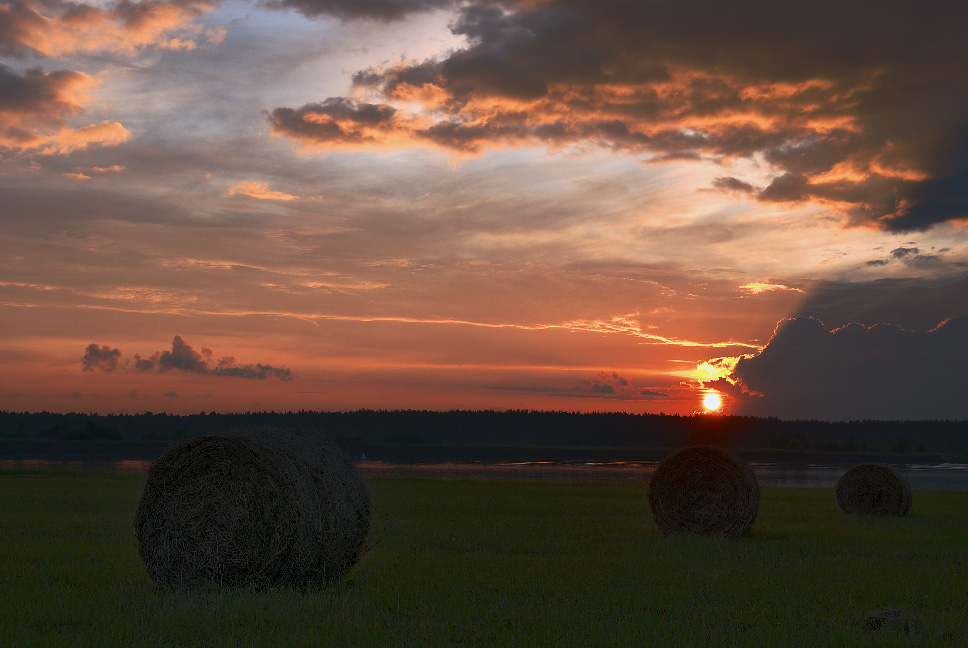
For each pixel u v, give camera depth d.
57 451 96.12
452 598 10.47
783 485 49.94
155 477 12.12
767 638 8.65
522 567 13.09
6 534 17.33
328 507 12.06
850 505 26.73
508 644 8.19
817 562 14.17
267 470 11.76
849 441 171.88
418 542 16.39
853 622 9.55
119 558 14.12
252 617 9.34
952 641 8.75
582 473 65.12
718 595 11.08
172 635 8.52
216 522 11.82
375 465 80.44
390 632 8.62
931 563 14.43
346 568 12.41
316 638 8.28
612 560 14.02
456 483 41.00
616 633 8.71
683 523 19.28
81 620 9.16
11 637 8.20
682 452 19.62
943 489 48.34
